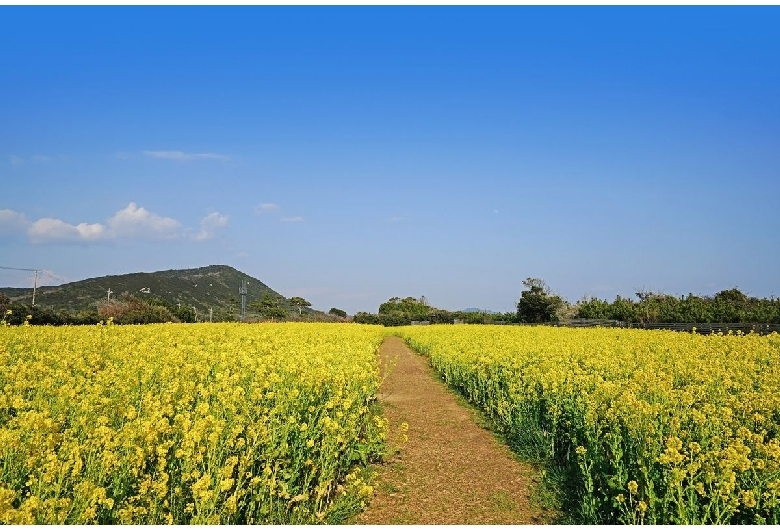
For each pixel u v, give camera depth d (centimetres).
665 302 5188
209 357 1350
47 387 889
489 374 1547
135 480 570
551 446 1020
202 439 622
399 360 2966
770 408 881
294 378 1009
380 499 835
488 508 805
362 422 1044
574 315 6788
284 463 685
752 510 590
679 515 577
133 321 4372
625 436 774
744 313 3956
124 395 863
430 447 1138
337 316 9931
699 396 983
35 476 539
